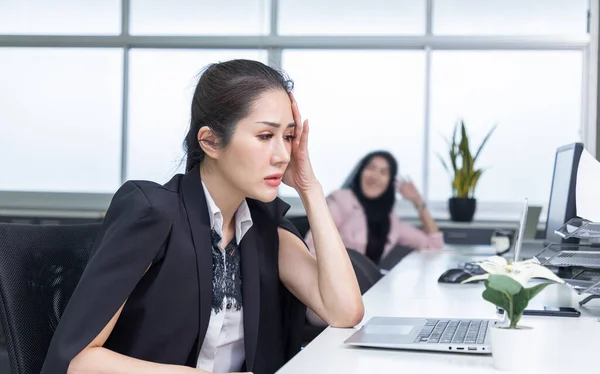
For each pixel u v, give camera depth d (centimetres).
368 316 171
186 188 146
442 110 639
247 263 153
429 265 311
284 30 657
